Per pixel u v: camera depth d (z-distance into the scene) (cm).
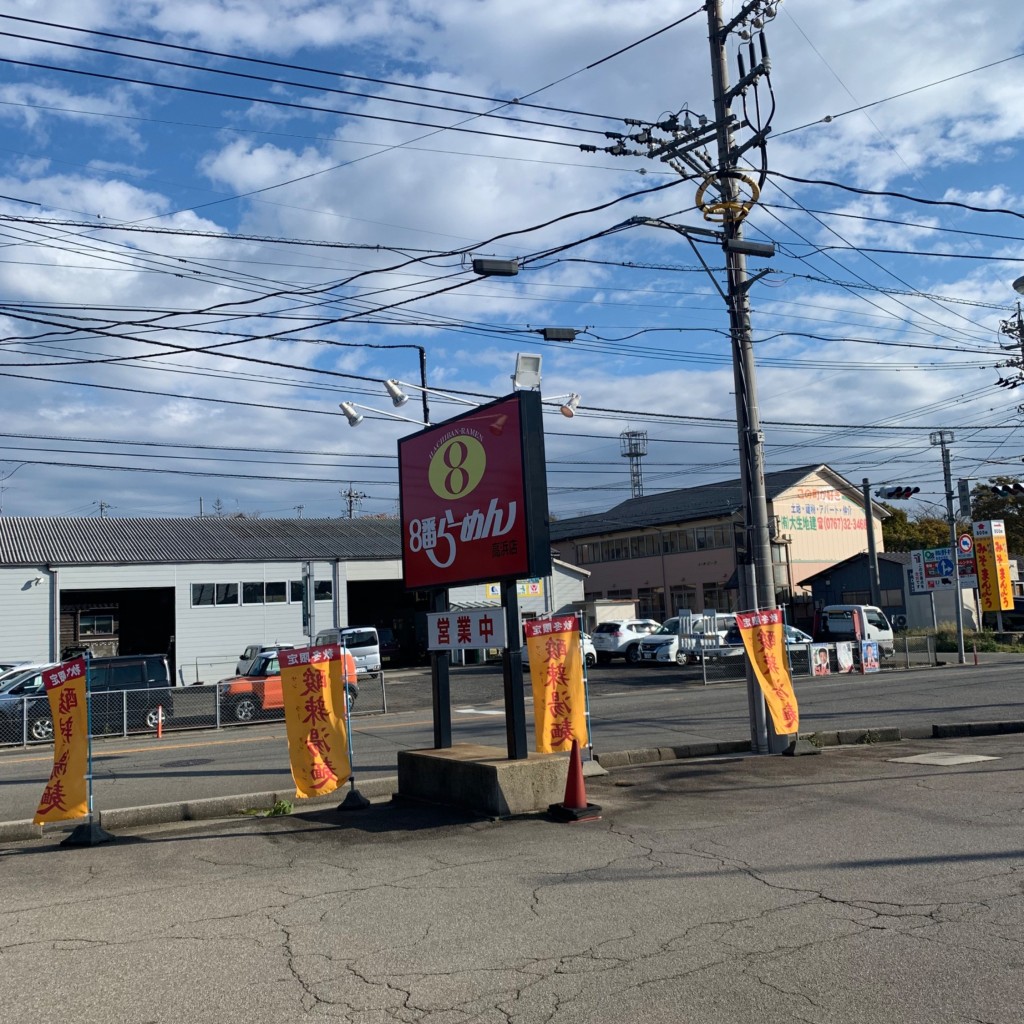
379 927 616
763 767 1241
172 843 957
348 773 1089
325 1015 473
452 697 2742
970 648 3897
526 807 991
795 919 591
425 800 1093
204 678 3866
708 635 3391
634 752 1369
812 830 847
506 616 1047
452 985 505
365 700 2688
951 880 665
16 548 3719
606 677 3164
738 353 1409
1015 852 736
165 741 2044
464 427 1123
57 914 689
